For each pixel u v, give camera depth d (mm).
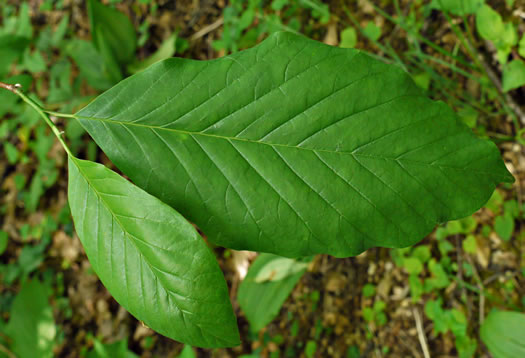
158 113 202
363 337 575
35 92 868
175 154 201
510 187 478
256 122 202
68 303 833
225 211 200
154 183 200
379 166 199
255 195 200
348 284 597
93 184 196
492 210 476
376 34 517
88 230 197
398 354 541
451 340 514
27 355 533
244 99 202
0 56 584
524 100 463
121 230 192
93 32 640
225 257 640
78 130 743
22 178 918
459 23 521
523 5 469
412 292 513
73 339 810
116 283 194
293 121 201
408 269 519
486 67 478
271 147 202
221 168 201
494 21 397
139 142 201
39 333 540
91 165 197
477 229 504
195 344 191
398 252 551
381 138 199
